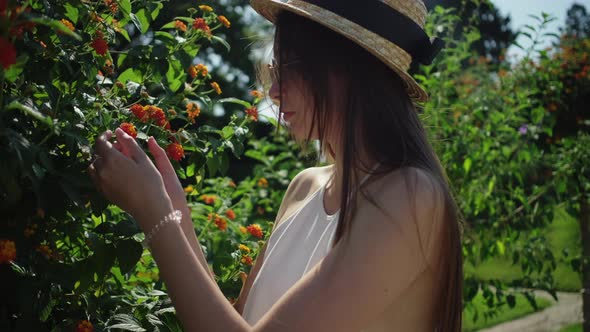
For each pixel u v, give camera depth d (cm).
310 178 142
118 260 134
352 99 112
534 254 432
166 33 181
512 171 428
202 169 181
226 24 193
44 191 116
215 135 236
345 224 106
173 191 125
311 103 115
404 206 103
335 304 100
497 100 461
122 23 167
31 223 126
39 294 125
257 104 216
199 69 186
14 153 103
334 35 113
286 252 124
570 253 595
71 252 153
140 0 174
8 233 120
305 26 114
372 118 111
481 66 581
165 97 181
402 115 114
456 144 415
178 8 253
